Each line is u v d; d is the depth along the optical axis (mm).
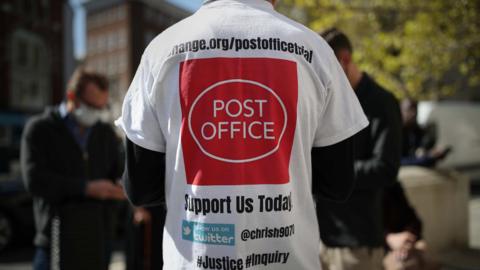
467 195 5020
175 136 1133
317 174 1281
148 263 2934
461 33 5500
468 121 11555
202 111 1115
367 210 2041
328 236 2080
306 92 1158
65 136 2631
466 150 11508
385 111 2018
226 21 1166
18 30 25375
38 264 2531
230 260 1080
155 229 2930
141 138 1167
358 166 1992
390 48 6480
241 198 1089
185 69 1132
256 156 1105
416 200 4484
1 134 24266
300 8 6934
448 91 6355
